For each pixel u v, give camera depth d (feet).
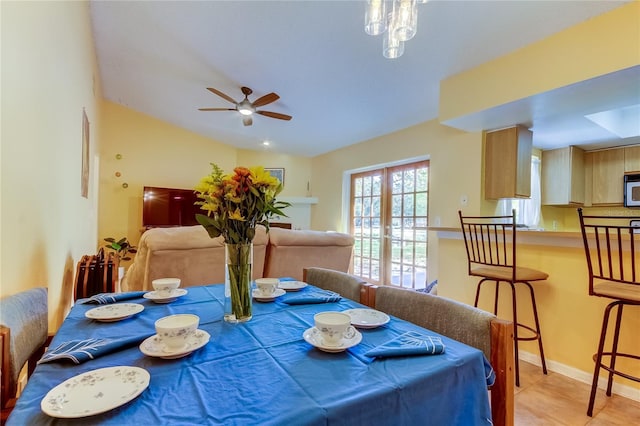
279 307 4.34
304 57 9.99
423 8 6.84
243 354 2.81
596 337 6.86
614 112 11.07
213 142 21.12
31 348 3.61
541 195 14.11
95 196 14.67
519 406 6.07
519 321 8.29
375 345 3.01
